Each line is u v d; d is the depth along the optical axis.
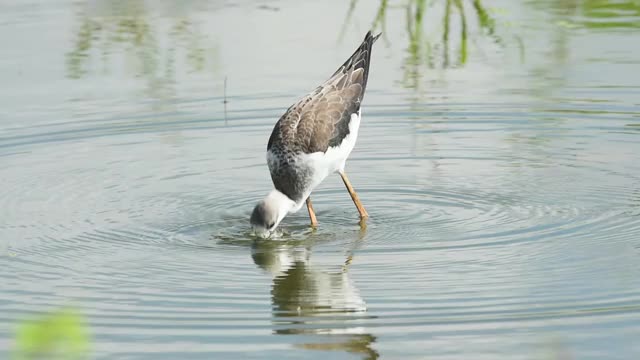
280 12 22.75
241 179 15.19
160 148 16.48
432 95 18.47
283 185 13.48
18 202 14.21
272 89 18.48
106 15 22.70
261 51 20.23
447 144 16.62
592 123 17.17
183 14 22.75
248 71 19.30
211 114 17.77
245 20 22.20
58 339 3.89
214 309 10.31
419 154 16.23
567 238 12.39
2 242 12.64
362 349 9.13
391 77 19.30
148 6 23.44
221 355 9.07
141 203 14.20
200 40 20.95
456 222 13.23
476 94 18.42
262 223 12.89
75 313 3.95
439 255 11.94
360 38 20.88
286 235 13.02
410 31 21.33
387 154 16.30
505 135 16.92
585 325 9.60
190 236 12.94
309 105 13.95
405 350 9.10
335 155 13.70
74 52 20.33
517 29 21.58
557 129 17.02
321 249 12.38
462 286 10.80
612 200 13.84
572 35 21.12
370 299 10.48
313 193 14.90
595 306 10.10
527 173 15.13
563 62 19.69
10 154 16.09
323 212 14.05
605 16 22.31
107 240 12.75
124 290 10.92
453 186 14.70
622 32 21.23
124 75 19.27
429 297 10.48
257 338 9.50
